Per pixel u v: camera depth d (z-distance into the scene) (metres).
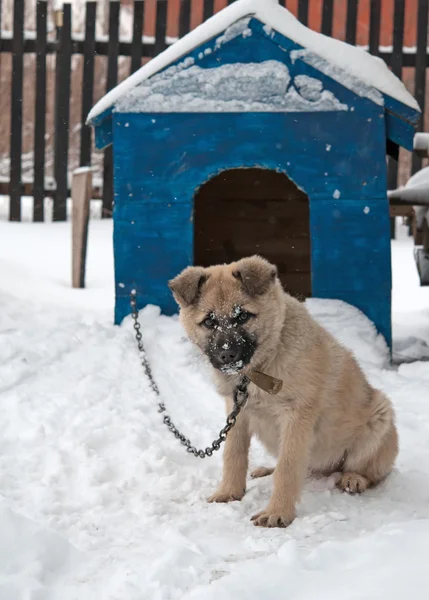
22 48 12.32
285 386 4.08
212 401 5.84
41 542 3.13
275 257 8.94
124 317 7.09
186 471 4.54
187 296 4.24
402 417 5.55
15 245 11.33
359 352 6.65
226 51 7.12
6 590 2.85
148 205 7.18
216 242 8.97
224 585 2.86
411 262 11.62
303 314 4.32
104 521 3.78
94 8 12.40
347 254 7.15
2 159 18.38
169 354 6.45
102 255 11.23
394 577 2.79
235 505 4.10
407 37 16.28
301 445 4.08
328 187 7.14
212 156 7.16
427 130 15.43
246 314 4.10
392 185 12.85
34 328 6.57
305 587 2.84
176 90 7.15
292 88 7.11
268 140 7.13
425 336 8.05
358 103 7.08
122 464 4.58
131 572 3.04
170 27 17.58
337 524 3.81
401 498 4.29
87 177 9.23
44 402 5.33
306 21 12.29
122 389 5.74
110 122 7.43
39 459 4.50
